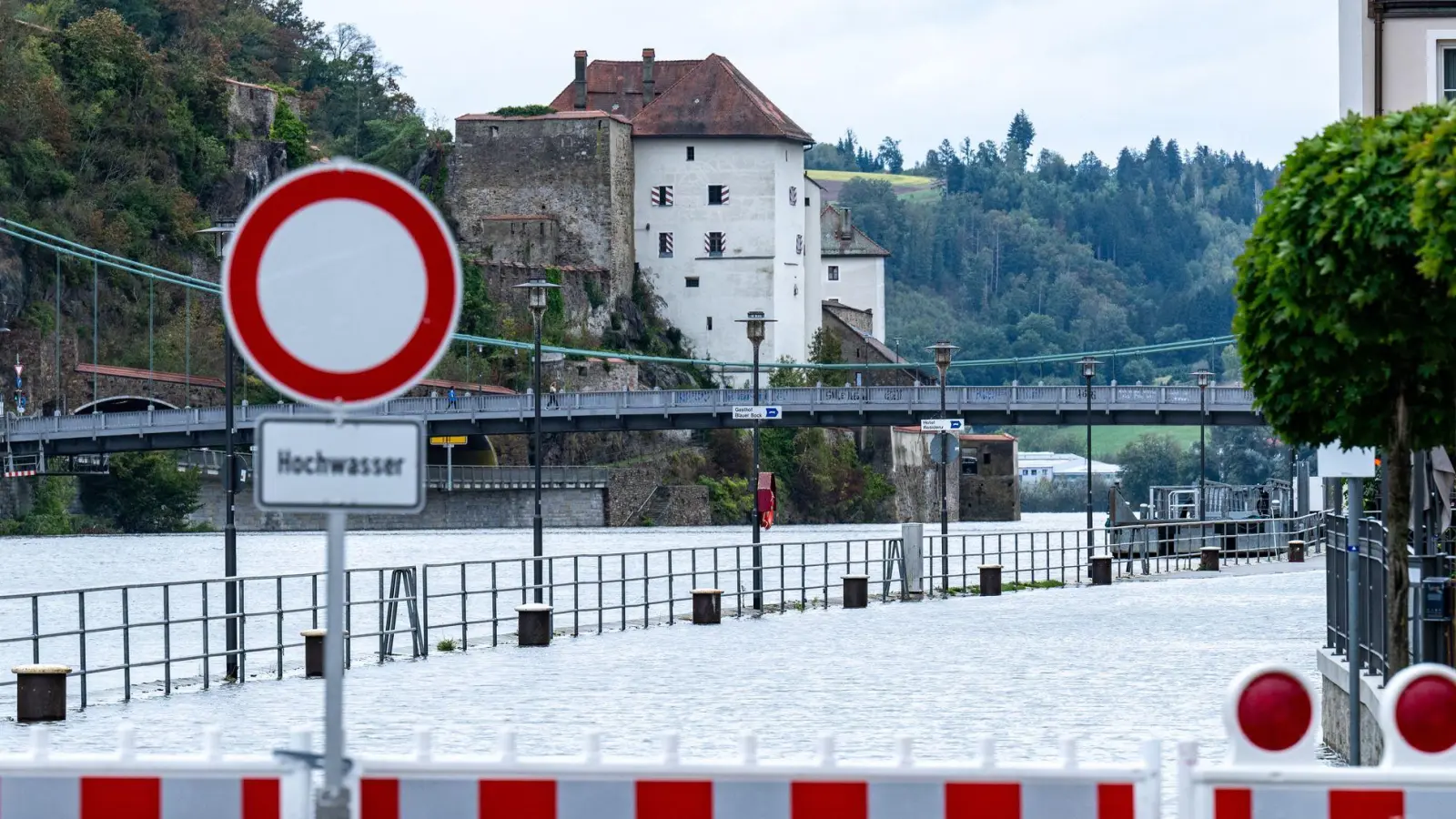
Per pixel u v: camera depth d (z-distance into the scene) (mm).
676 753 22531
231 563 87562
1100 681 77000
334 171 21188
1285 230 38625
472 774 22344
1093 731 60156
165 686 77000
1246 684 22594
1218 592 137375
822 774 22516
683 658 89062
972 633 102562
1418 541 54312
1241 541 181625
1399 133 37719
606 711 66875
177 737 60781
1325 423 39750
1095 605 124938
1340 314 37906
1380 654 47031
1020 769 22469
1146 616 114125
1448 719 22484
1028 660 86750
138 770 22406
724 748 55312
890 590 137500
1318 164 38312
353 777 22188
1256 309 39812
